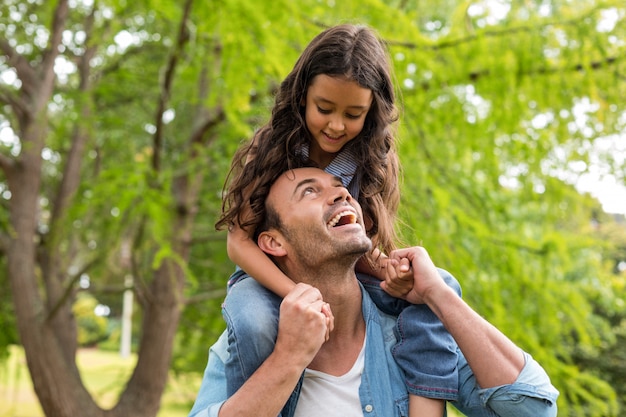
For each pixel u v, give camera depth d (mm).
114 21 6102
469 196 5930
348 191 1700
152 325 6891
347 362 1566
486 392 1482
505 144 5676
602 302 6594
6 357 8414
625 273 9703
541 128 5602
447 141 6098
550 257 5676
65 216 6355
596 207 6285
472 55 5059
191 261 8320
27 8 7445
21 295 6688
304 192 1566
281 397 1389
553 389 1495
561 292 5750
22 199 6887
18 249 6781
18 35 7684
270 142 1685
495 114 5301
